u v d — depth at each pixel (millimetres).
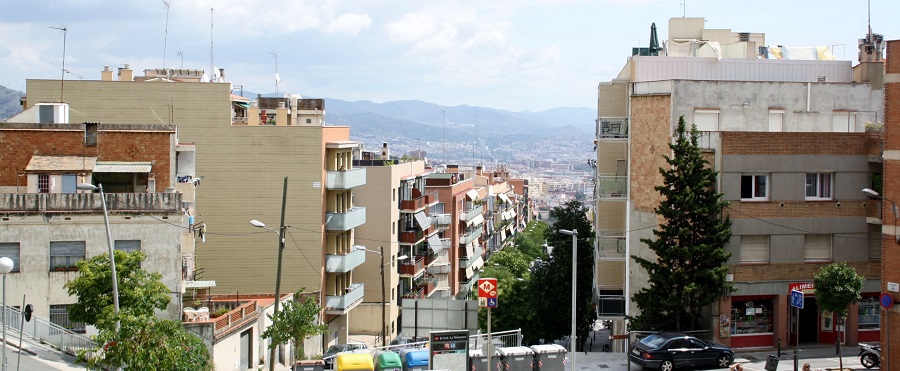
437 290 103000
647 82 58500
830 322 52406
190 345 35375
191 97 67562
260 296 63281
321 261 68000
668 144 53688
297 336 50219
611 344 71812
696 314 50406
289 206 67812
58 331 41250
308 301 51719
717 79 61500
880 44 59750
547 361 45625
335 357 49281
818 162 51312
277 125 70500
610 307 62000
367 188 81188
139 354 32188
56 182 49375
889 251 41438
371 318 79250
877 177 51594
